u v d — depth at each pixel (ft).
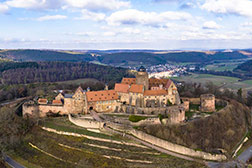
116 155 364.58
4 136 433.89
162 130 419.54
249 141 482.69
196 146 399.85
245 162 395.14
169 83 541.75
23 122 472.03
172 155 377.09
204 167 348.59
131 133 427.33
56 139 425.28
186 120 495.41
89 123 449.06
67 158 371.76
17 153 402.93
